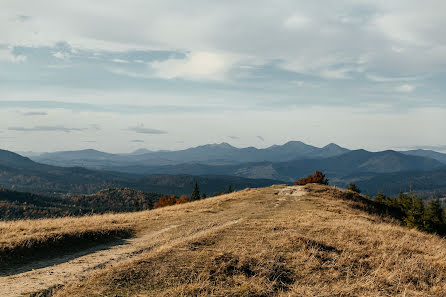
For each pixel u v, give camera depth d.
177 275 9.91
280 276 10.38
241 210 29.80
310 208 29.73
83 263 12.38
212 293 8.71
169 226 21.69
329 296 9.01
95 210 191.50
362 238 15.38
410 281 10.48
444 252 14.19
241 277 9.98
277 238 14.70
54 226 18.62
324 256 12.27
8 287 9.33
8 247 12.76
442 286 10.37
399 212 58.66
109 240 17.30
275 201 37.19
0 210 151.50
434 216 48.59
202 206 35.00
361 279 10.43
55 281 9.97
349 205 39.97
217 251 12.25
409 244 15.02
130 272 10.03
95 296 8.41
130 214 29.67
